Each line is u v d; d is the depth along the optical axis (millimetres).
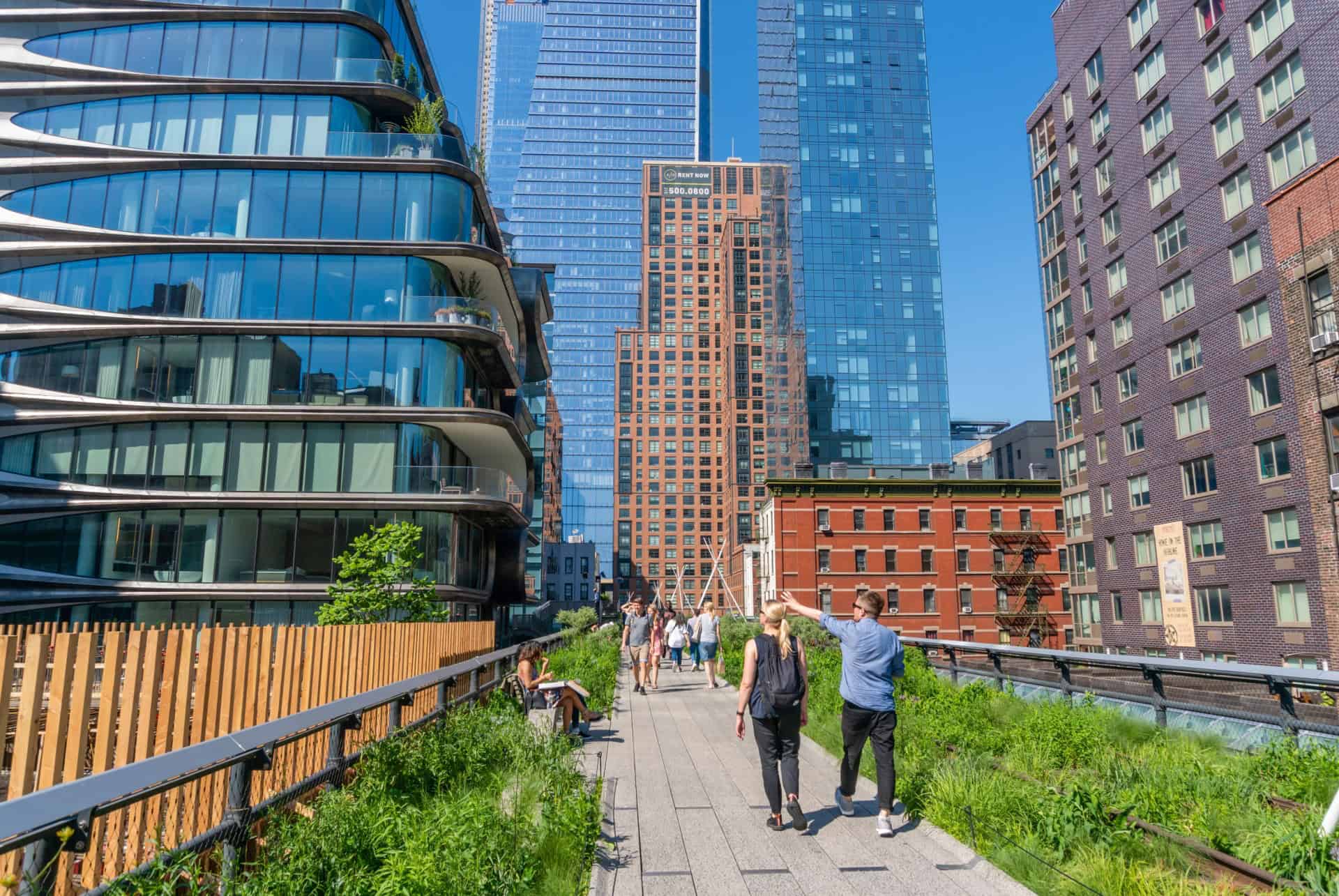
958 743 9375
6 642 4508
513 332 44281
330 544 31516
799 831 6754
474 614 37750
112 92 34500
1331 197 26156
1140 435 38594
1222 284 32844
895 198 106188
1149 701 10102
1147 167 37844
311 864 4320
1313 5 28594
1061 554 68312
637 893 5336
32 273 33156
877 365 101375
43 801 3080
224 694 6523
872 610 7203
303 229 33469
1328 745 7473
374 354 32656
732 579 108875
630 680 21266
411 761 6965
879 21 112188
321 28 35656
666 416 167250
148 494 31094
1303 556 28406
